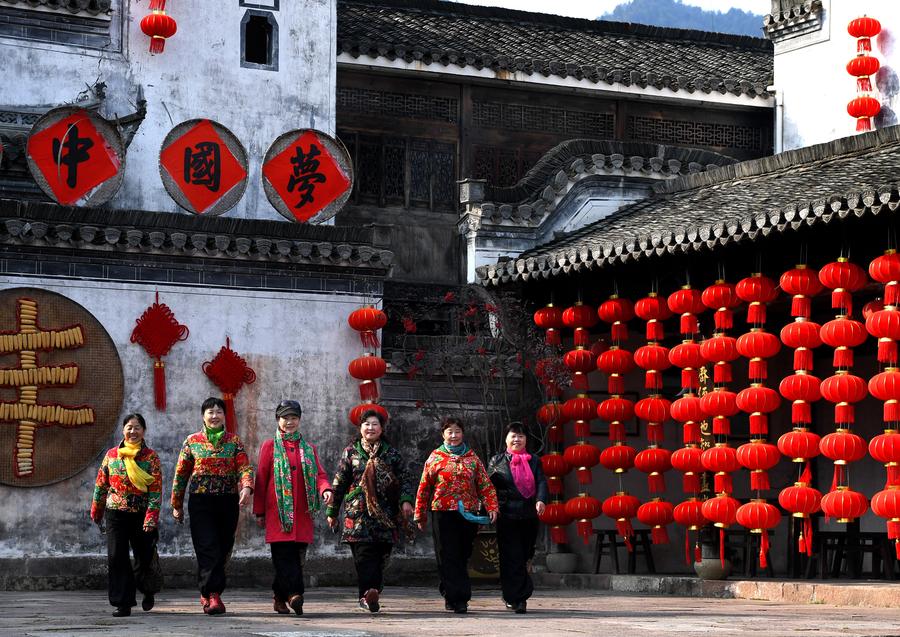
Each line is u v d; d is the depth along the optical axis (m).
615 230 16.34
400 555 15.82
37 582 13.93
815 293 13.52
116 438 14.39
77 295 14.33
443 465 10.74
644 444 17.27
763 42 23.03
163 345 14.62
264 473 10.48
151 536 10.39
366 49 18.27
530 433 16.50
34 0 15.74
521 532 10.89
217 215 15.76
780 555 16.92
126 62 16.28
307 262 15.36
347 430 15.51
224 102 16.73
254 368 15.10
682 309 14.87
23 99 15.73
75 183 14.93
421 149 19.08
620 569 17.05
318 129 17.05
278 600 10.50
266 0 17.06
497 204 18.36
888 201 12.06
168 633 8.12
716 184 17.41
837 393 13.07
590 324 16.30
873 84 18.97
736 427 17.58
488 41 20.14
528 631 8.54
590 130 20.11
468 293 17.36
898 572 15.11
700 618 10.05
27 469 13.95
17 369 13.98
